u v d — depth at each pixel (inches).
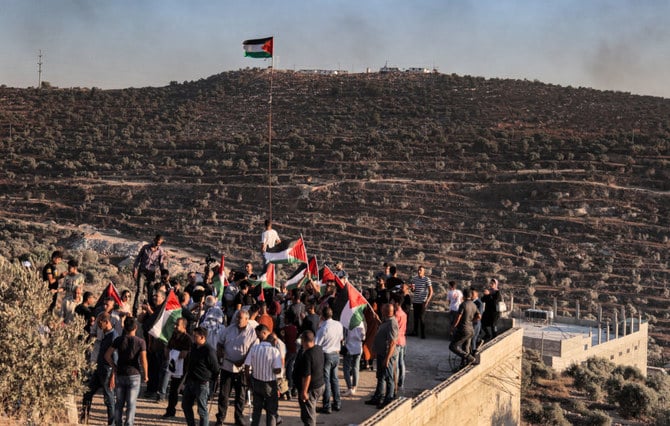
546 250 4613.7
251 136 6786.4
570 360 2564.0
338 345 592.1
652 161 5452.8
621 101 7701.8
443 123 7062.0
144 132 6988.2
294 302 625.6
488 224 4926.2
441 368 783.7
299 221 5039.4
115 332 568.4
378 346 597.6
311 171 5743.1
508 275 4315.9
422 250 4640.8
